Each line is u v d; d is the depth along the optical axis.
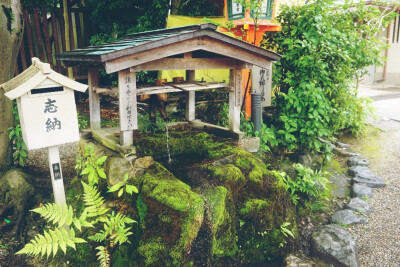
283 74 7.04
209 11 8.92
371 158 6.77
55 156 3.80
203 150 4.98
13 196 5.38
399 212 5.19
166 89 4.44
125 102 4.02
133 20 9.03
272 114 7.07
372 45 7.00
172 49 4.00
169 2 8.50
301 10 6.55
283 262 4.27
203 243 3.83
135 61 3.76
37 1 8.99
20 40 6.25
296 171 5.80
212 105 7.41
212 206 3.93
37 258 4.40
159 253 3.54
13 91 3.23
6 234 4.96
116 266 3.72
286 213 4.75
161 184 3.84
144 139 5.00
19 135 5.88
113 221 3.67
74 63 5.41
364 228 4.91
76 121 3.76
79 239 3.57
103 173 4.00
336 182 6.03
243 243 4.34
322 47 6.11
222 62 4.84
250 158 4.87
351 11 6.82
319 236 4.59
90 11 8.70
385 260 4.35
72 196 4.66
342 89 6.72
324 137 7.21
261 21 5.97
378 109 9.44
